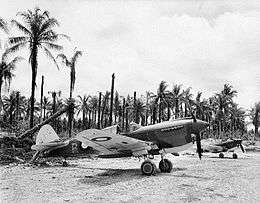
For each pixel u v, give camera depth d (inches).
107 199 255.9
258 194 283.9
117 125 475.8
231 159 818.8
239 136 2534.5
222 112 2417.6
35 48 835.4
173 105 2187.5
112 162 619.2
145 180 369.7
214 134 2571.4
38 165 527.2
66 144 533.0
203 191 297.1
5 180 362.3
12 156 593.6
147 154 441.1
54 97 1643.7
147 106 2310.5
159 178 389.4
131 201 248.7
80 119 2768.2
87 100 2454.5
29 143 693.9
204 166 578.2
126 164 580.4
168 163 456.8
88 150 527.8
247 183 354.9
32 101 821.2
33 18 840.3
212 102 2637.8
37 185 327.9
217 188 316.2
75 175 413.4
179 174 435.5
